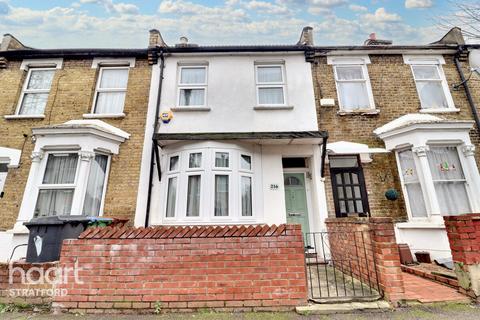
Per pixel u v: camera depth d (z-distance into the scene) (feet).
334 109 24.70
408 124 21.11
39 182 20.49
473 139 23.13
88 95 25.02
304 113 24.20
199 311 10.77
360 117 24.35
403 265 17.75
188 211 20.51
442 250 18.31
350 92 26.09
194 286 11.04
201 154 21.43
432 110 24.36
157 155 21.63
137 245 11.48
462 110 24.62
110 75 26.68
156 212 21.38
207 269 11.21
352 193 22.50
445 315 10.18
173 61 26.16
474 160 20.94
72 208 19.27
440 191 20.83
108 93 25.95
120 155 22.81
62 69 26.00
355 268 14.74
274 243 11.50
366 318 10.12
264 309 10.84
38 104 25.46
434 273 14.76
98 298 10.94
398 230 20.65
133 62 26.35
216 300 10.91
